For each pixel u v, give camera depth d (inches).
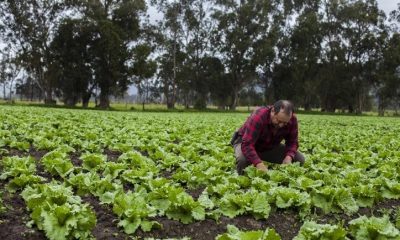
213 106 4303.6
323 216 237.6
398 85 2684.5
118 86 2281.0
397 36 2662.4
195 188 278.8
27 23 2164.1
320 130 791.7
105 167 300.8
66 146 378.6
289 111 271.0
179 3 2561.5
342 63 2682.1
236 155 303.7
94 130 536.4
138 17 2272.4
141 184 254.4
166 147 419.8
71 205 186.7
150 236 197.6
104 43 2060.8
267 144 298.5
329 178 288.0
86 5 2161.7
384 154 430.0
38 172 297.1
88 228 182.5
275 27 2506.2
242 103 3865.7
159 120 884.0
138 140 453.4
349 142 558.3
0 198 218.2
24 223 199.3
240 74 2637.8
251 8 2484.0
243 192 249.3
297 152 329.1
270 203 241.3
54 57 2219.5
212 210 231.9
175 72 2669.8
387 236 187.9
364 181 294.5
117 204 213.2
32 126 588.7
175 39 2600.9
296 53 2623.0
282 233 215.2
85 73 2181.3
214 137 537.6
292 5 2706.7
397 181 302.2
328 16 2691.9
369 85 2859.3
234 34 2475.4
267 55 2474.2
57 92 2539.4
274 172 285.0
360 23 2647.6
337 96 2812.5
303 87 2632.9
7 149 397.4
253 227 217.6
